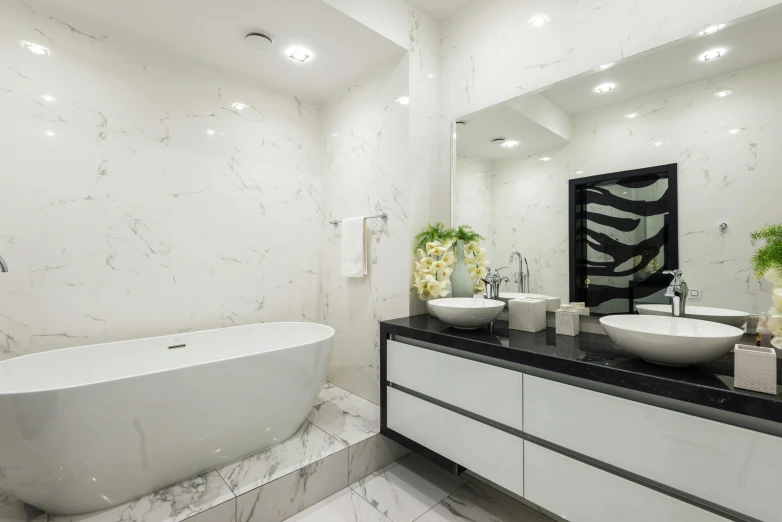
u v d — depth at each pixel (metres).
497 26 2.10
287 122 2.83
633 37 1.57
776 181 1.24
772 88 1.25
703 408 1.02
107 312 2.05
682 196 1.45
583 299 1.75
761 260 1.19
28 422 1.24
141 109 2.18
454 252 2.27
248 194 2.62
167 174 2.27
